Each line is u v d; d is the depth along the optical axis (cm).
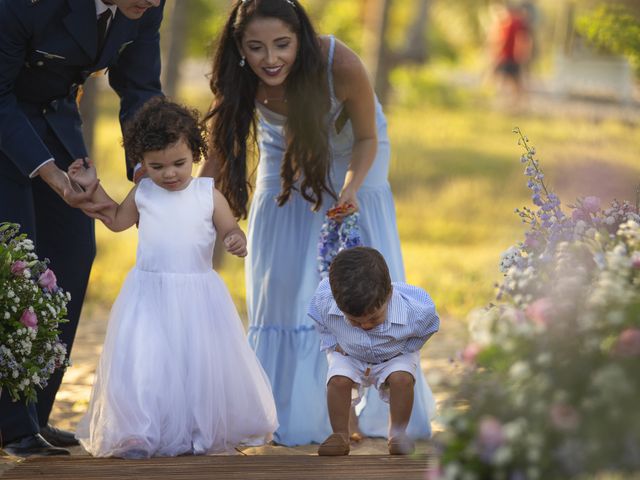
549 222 458
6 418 553
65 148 567
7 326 493
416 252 1498
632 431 268
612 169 598
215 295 531
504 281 416
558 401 282
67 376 813
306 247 626
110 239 1579
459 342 884
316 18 584
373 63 2012
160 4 576
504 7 3238
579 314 308
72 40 527
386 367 528
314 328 625
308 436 618
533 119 2559
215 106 586
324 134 579
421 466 428
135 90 584
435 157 2128
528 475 277
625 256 361
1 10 513
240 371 534
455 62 3862
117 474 427
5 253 493
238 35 559
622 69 2789
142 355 507
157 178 518
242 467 438
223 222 534
